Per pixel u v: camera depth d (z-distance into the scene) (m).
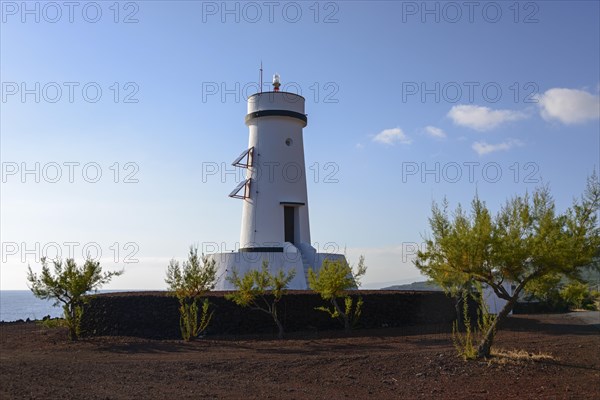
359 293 24.48
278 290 21.75
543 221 14.81
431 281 18.86
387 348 17.97
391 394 12.32
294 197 32.06
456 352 16.55
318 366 14.88
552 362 15.42
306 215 32.75
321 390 12.61
